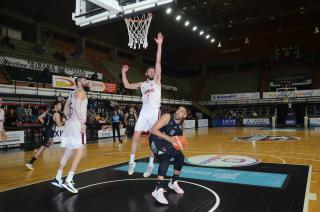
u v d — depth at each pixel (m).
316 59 29.62
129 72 26.83
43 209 3.64
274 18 26.53
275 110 26.95
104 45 26.14
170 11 21.75
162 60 33.09
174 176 4.29
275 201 3.81
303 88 28.19
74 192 4.36
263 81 30.25
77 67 21.03
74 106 4.58
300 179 5.04
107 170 6.14
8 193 4.44
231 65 33.84
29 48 18.66
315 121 22.95
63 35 22.64
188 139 13.71
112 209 3.60
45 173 6.08
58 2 19.11
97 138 14.91
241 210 3.49
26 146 11.66
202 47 34.44
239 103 28.17
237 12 25.25
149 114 4.77
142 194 4.26
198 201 3.87
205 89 32.44
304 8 23.53
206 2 22.47
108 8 6.01
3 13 18.05
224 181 4.95
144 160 7.46
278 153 8.32
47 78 16.38
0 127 10.00
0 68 15.65
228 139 13.26
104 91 18.62
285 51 29.66
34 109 14.61
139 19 8.54
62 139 4.68
